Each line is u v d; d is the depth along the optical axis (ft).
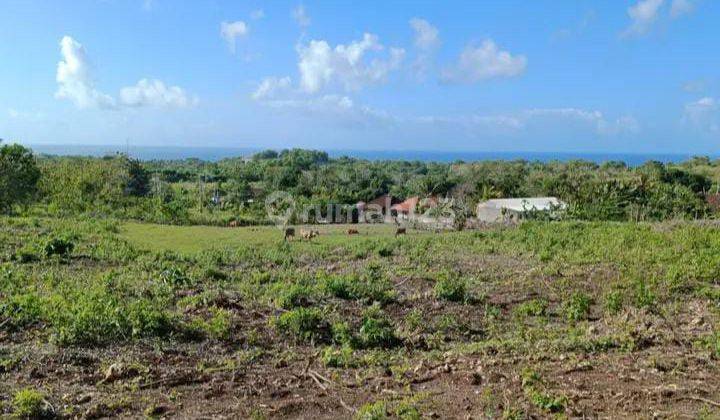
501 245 68.33
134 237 85.30
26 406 17.52
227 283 46.50
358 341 27.89
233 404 18.86
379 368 23.13
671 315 32.76
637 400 18.67
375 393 19.95
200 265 55.62
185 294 40.42
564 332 30.30
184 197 166.09
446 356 24.68
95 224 91.81
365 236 93.91
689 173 193.36
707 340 25.99
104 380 20.70
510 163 273.13
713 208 126.62
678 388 19.57
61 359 22.74
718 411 17.75
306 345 27.66
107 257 57.26
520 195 167.63
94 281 43.39
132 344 25.96
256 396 19.70
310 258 63.93
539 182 173.47
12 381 20.34
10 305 30.04
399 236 83.51
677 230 67.05
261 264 59.21
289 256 63.21
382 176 234.17
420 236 82.17
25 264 51.16
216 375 21.86
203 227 109.29
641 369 21.70
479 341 29.48
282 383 21.07
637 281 42.86
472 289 43.34
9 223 82.33
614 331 28.58
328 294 39.99
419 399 18.81
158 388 20.22
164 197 155.94
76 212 113.29
